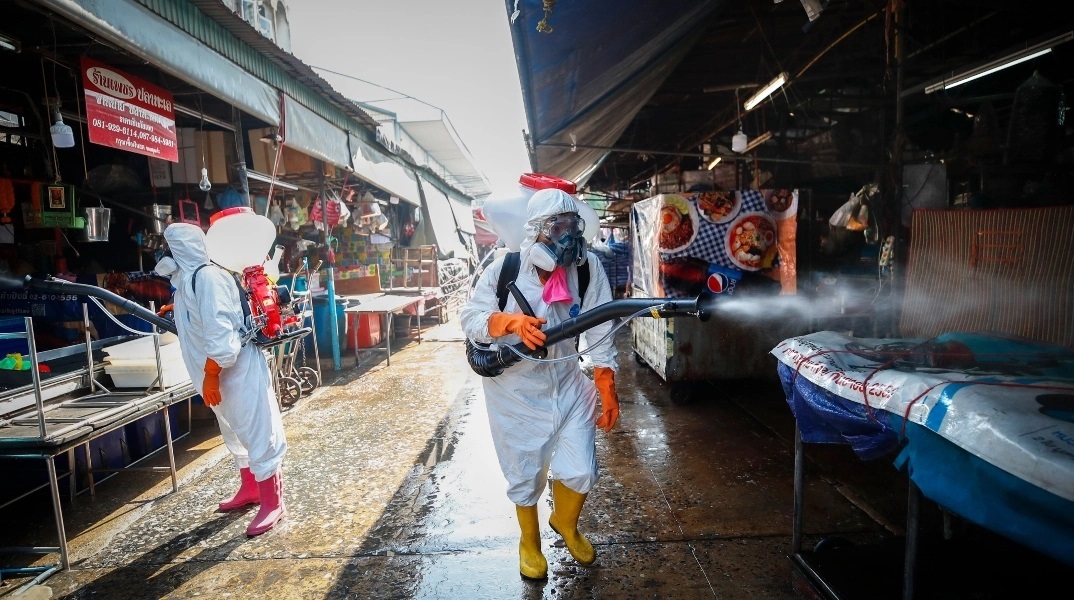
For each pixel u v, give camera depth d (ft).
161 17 11.18
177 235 9.66
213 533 9.95
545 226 7.47
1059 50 15.93
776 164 24.23
